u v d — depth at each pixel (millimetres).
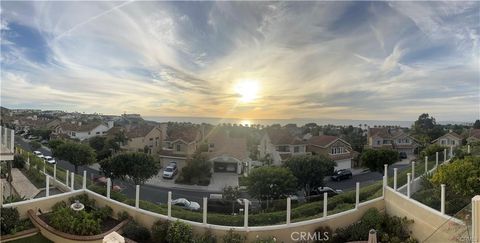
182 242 13508
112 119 84625
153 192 30766
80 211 15477
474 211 7199
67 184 19344
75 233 14156
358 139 62375
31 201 15695
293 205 19734
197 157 43000
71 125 72125
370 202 15844
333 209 16750
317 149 48625
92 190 18266
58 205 16297
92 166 46531
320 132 63625
